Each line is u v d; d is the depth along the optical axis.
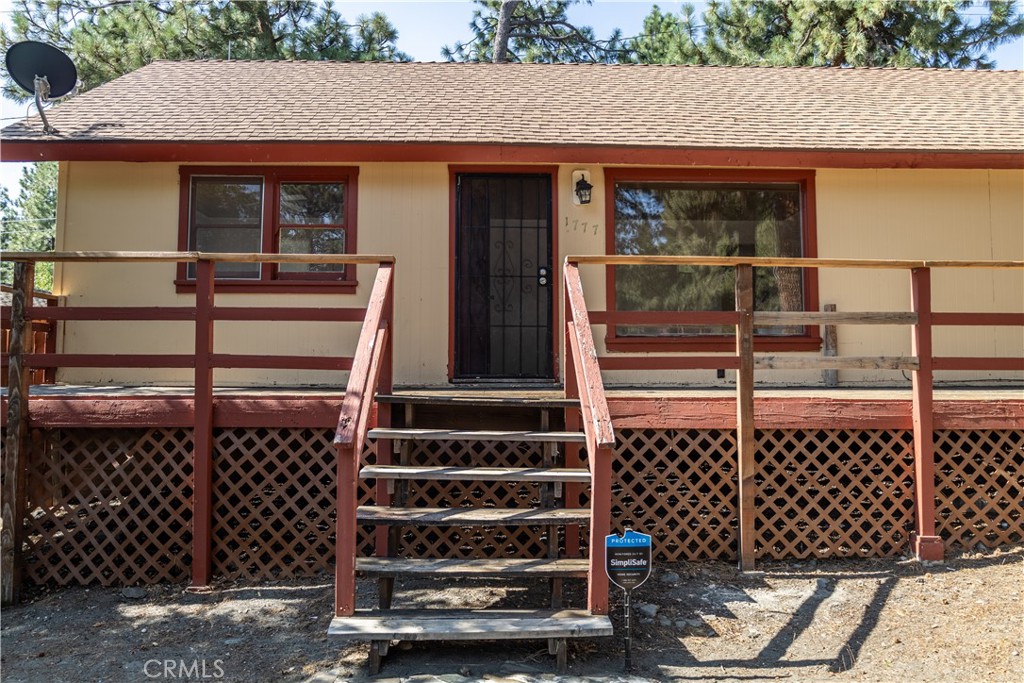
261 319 4.88
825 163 6.68
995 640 3.99
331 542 5.24
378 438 4.57
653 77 9.12
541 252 7.01
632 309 6.97
